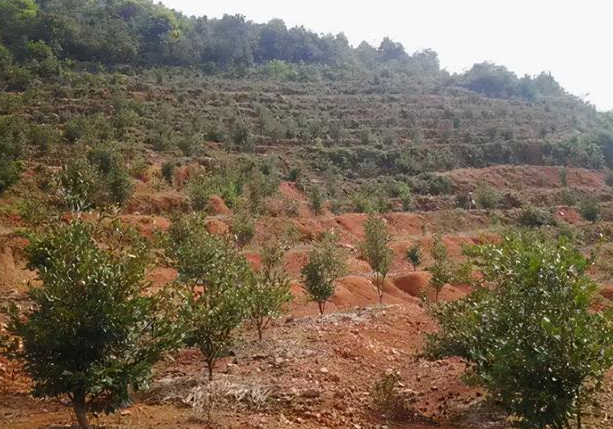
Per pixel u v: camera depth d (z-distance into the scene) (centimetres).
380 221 2888
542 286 746
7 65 6994
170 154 5562
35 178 3450
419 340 1562
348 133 8294
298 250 3503
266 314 1438
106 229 1016
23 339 799
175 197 3959
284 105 8931
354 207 5678
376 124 9044
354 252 3769
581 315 716
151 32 11219
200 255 1531
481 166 8356
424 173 7556
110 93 6994
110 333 784
